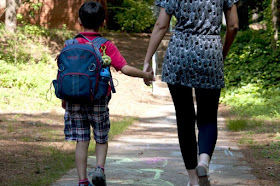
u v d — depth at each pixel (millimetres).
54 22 39438
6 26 33094
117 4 48406
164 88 27703
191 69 6707
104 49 7230
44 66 28281
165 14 6801
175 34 6871
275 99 22922
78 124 7254
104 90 7086
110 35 43219
